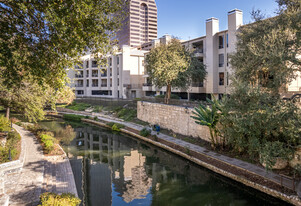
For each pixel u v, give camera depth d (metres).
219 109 13.99
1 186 8.16
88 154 18.45
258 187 10.43
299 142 9.80
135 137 23.64
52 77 8.58
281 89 13.83
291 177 10.36
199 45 33.12
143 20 122.12
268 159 9.66
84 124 32.78
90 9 7.71
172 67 22.78
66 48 7.74
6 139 16.09
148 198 10.91
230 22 25.45
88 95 55.19
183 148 17.09
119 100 37.03
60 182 11.18
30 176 10.84
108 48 9.41
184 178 13.30
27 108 17.77
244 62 14.80
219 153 14.95
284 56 10.92
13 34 7.93
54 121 35.34
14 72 7.41
